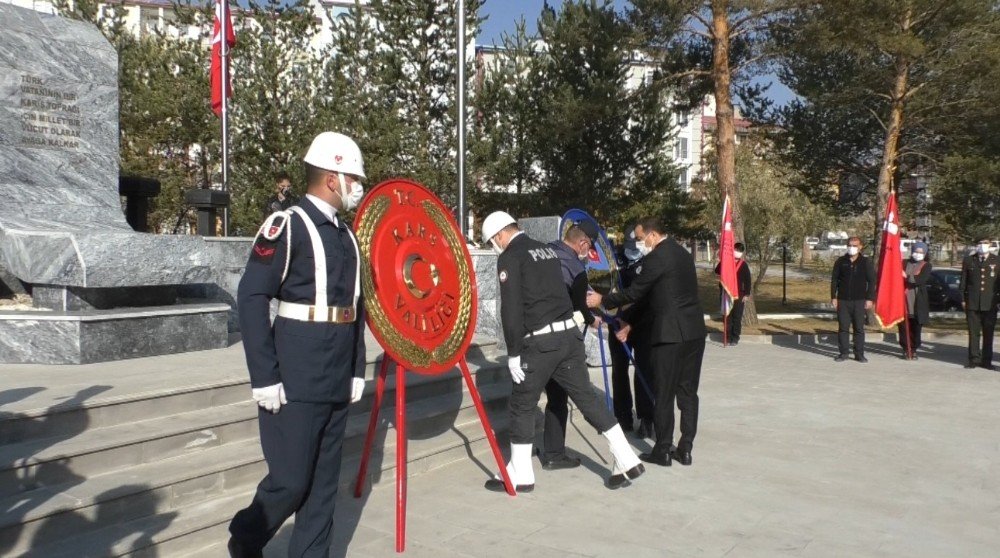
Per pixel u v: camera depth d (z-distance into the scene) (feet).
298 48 60.03
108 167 27.07
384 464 18.51
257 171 57.41
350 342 13.04
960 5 56.18
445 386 22.80
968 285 38.65
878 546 15.38
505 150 64.44
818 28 51.62
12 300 22.27
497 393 23.50
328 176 13.09
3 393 16.19
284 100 58.18
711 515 17.03
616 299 21.17
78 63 26.48
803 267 152.46
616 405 25.08
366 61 60.23
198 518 13.96
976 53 57.88
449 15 60.75
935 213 74.90
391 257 16.47
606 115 60.13
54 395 16.01
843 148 76.74
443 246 18.10
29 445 14.24
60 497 13.12
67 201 25.34
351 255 13.25
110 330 20.66
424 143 59.41
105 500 13.28
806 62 64.49
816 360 41.45
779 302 92.94
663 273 20.48
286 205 40.40
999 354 43.60
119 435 15.10
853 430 25.13
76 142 26.21
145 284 21.67
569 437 24.22
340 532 15.60
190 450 15.89
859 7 50.29
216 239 26.45
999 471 20.66
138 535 13.08
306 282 12.56
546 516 16.80
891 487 19.22
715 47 55.57
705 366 39.17
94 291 21.61
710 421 26.43
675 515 16.99
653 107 66.59
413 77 61.11
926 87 63.05
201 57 60.18
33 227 22.48
